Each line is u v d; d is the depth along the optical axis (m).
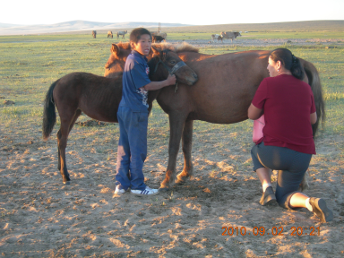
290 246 3.03
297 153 3.29
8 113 9.13
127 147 4.36
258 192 4.44
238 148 6.39
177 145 4.48
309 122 3.33
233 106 4.18
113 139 6.99
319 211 3.12
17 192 4.40
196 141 6.89
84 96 4.60
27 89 13.20
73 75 4.61
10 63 21.81
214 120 4.42
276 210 3.89
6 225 3.45
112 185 4.72
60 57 25.75
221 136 7.21
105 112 4.61
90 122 8.24
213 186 4.69
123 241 3.11
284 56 3.32
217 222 3.56
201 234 3.29
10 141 6.71
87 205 4.01
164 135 7.29
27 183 4.73
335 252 2.92
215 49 31.03
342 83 13.84
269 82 3.33
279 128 3.30
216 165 5.57
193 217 3.72
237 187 4.63
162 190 4.48
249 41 52.38
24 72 18.03
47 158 5.77
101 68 18.70
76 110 4.88
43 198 4.23
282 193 3.57
